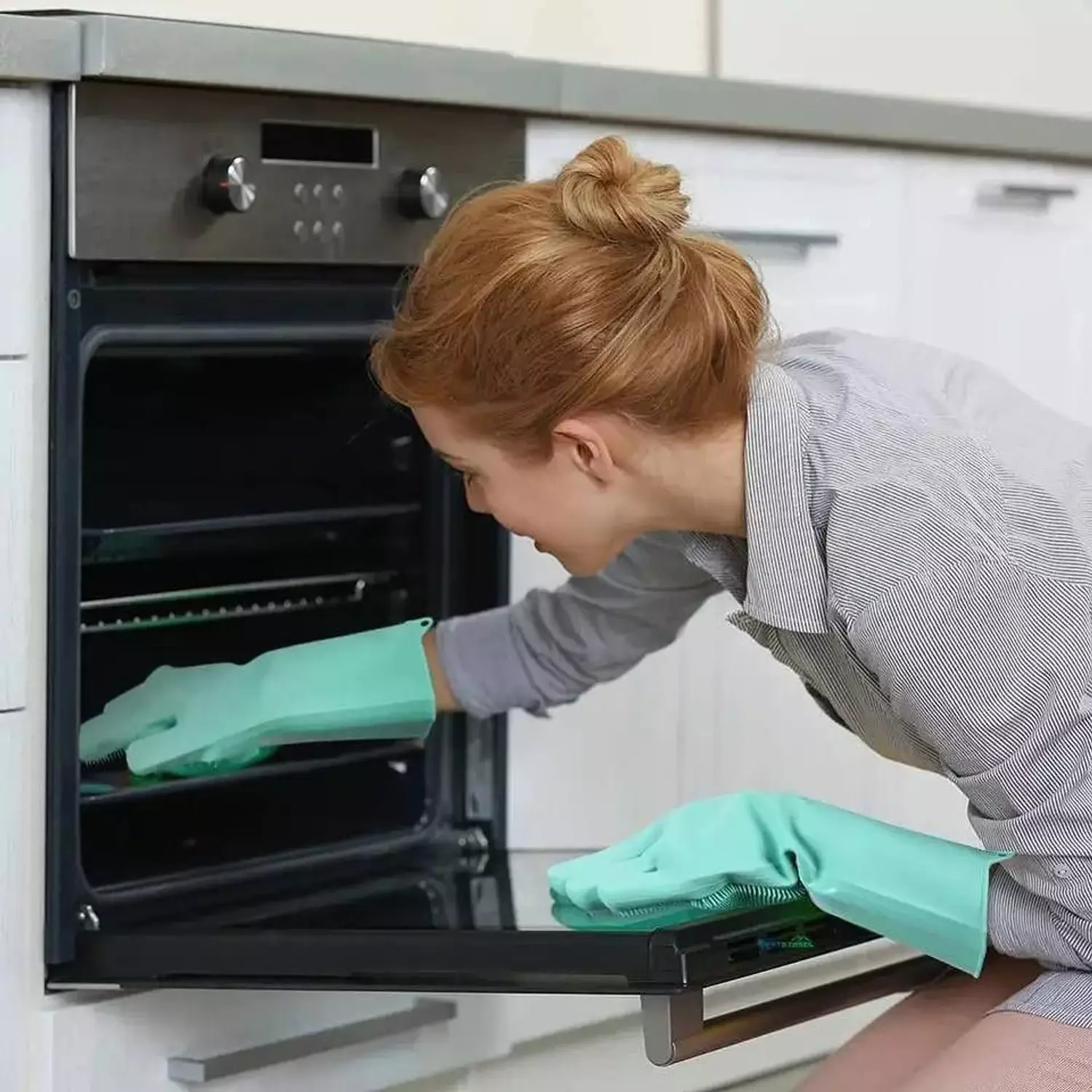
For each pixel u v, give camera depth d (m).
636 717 2.58
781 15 3.52
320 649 2.11
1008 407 1.85
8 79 1.81
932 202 2.93
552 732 2.48
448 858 2.34
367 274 2.19
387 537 2.38
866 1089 1.79
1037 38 3.88
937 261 2.96
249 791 2.50
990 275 3.06
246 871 2.16
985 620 1.62
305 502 2.38
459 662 2.13
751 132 2.62
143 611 2.30
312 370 2.36
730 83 2.53
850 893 1.72
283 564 2.42
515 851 2.39
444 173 2.23
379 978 1.80
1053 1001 1.69
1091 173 3.23
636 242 1.67
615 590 2.09
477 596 2.39
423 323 1.68
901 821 2.93
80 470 1.91
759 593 1.71
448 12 3.11
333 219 2.11
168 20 1.92
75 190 1.87
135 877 2.09
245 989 1.98
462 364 1.67
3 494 1.84
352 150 2.14
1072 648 1.63
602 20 3.34
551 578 2.45
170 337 1.99
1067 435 1.83
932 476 1.66
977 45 3.79
